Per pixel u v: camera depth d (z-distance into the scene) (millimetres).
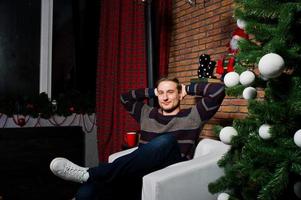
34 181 2713
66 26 3352
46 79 3223
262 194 1029
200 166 1499
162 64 3082
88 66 3371
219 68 2225
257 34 1171
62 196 2822
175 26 3191
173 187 1392
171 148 1664
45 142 2771
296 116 1049
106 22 3092
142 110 2055
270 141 1113
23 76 3172
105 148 3070
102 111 3064
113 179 1587
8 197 2607
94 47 3398
